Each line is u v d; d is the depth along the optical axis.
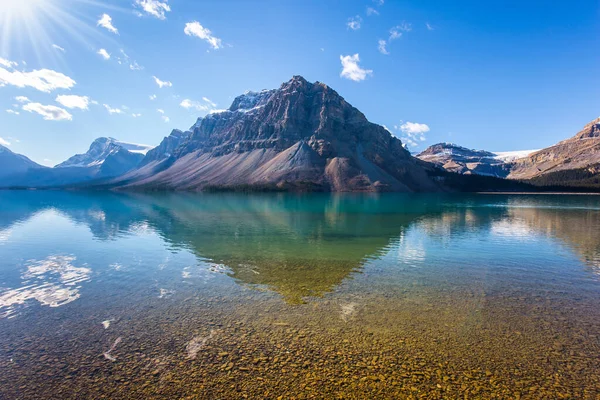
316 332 17.14
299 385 12.79
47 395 12.40
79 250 38.12
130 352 15.30
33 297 22.58
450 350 15.46
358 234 50.78
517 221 69.69
